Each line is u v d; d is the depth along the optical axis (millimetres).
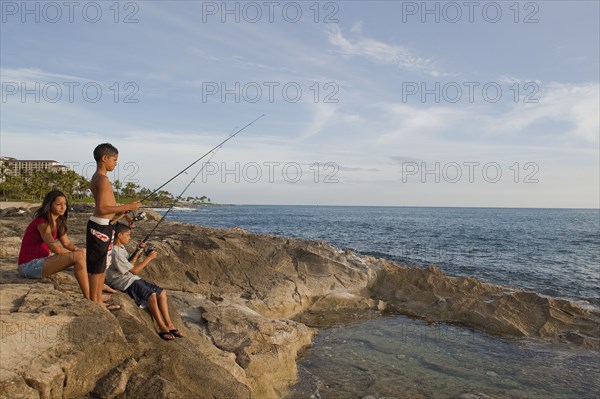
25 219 24766
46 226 5910
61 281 6430
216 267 12641
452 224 74000
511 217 125625
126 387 4633
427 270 13922
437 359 9086
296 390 7590
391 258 24672
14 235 13445
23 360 4176
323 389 7637
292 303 12148
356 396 7398
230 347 7785
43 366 4184
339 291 13344
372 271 14453
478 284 13242
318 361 8859
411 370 8500
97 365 4664
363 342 10047
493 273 19984
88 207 46031
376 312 12508
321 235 43406
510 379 8156
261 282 12539
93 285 5598
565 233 51812
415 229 56594
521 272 20391
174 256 12484
